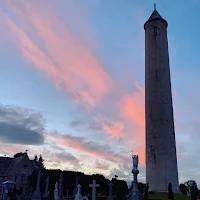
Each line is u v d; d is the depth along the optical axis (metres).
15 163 78.50
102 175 79.81
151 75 51.94
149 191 43.88
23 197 58.41
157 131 47.44
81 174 79.38
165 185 43.84
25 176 74.44
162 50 53.59
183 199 37.03
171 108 50.16
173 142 47.59
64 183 74.75
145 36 57.22
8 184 32.31
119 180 64.38
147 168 46.81
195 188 35.28
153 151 46.62
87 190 75.12
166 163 45.19
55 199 35.56
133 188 27.39
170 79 53.06
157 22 55.84
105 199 44.53
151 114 49.22
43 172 75.25
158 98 49.53
